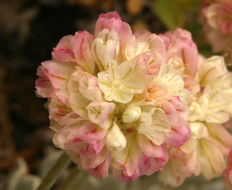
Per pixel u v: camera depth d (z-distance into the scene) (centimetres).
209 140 9
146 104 7
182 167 9
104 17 8
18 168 14
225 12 11
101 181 13
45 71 7
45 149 16
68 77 7
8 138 16
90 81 7
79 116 7
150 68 7
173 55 8
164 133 7
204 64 9
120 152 7
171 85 7
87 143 7
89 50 7
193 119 8
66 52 7
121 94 7
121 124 8
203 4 12
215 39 12
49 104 7
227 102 9
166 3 14
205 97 9
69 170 16
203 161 9
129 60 7
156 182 14
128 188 14
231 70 12
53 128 7
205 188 14
